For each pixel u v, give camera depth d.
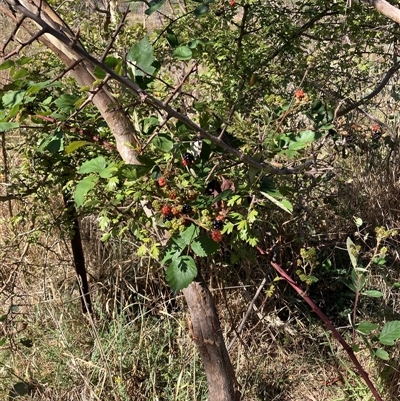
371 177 3.74
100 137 2.16
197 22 2.71
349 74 3.06
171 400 2.71
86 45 2.60
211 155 1.93
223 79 2.69
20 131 2.53
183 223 1.64
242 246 2.02
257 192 1.74
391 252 3.55
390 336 2.15
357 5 2.75
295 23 2.97
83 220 3.62
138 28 2.63
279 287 3.27
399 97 3.68
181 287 1.68
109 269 3.36
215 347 2.04
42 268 3.45
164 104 1.43
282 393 2.90
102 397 2.70
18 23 1.20
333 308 3.35
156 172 1.69
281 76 2.79
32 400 2.75
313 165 2.08
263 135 1.79
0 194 3.80
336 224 3.49
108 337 2.97
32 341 2.99
